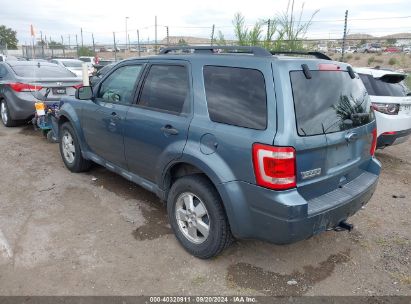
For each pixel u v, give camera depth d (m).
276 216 2.86
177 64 3.75
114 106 4.47
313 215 2.92
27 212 4.38
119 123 4.32
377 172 3.82
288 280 3.31
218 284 3.23
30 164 6.10
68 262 3.44
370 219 4.55
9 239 3.78
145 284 3.19
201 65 3.50
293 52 3.63
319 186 3.12
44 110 7.21
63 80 8.20
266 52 3.13
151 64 4.08
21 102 8.09
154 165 3.93
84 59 25.33
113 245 3.75
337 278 3.37
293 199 2.82
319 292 3.17
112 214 4.40
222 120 3.21
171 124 3.60
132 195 4.95
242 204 3.04
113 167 4.75
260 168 2.86
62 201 4.71
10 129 8.66
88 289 3.10
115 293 3.07
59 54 37.59
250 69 3.09
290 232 2.85
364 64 25.11
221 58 3.35
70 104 5.46
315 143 2.94
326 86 3.20
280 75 2.89
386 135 6.39
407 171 6.54
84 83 8.68
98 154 5.03
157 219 4.30
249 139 2.93
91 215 4.36
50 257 3.51
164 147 3.70
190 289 3.15
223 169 3.10
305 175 2.94
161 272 3.35
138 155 4.14
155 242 3.83
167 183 3.84
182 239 3.67
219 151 3.15
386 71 6.62
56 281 3.18
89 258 3.51
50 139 7.26
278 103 2.85
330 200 3.16
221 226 3.27
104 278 3.24
